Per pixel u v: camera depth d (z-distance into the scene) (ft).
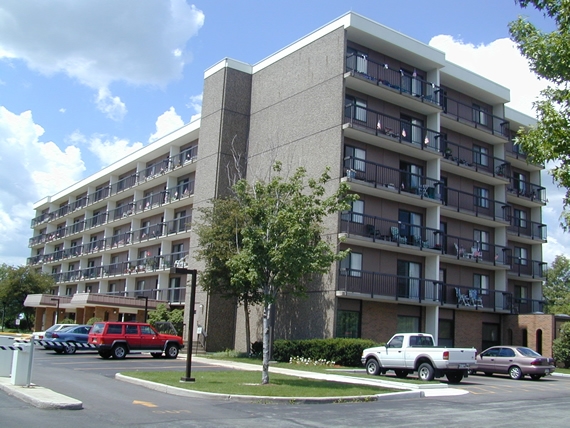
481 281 127.65
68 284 203.21
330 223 99.30
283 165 112.37
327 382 65.72
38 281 196.75
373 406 51.24
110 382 62.08
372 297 99.60
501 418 45.85
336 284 97.45
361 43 110.01
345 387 61.05
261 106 121.80
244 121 124.36
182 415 42.11
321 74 108.06
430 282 110.83
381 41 109.09
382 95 109.91
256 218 65.00
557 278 214.90
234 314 117.29
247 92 125.80
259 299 102.27
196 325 117.39
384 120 110.83
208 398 51.85
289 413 45.29
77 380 62.85
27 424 35.27
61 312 177.58
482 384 78.02
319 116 106.42
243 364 88.79
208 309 114.73
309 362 91.20
